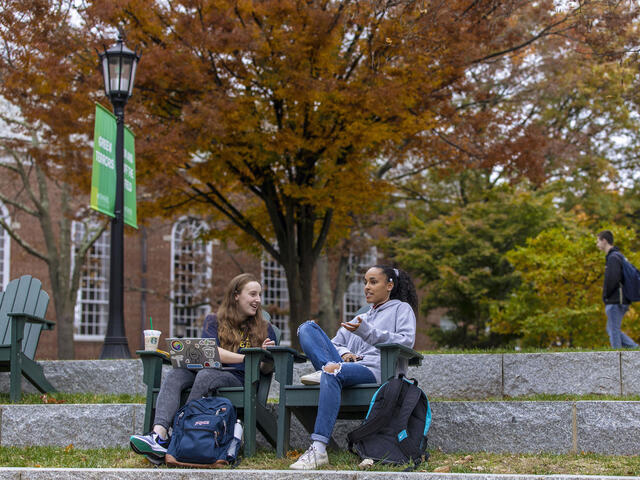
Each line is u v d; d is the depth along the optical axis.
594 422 5.71
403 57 12.96
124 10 12.61
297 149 13.58
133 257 27.03
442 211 24.23
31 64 13.08
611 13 12.09
